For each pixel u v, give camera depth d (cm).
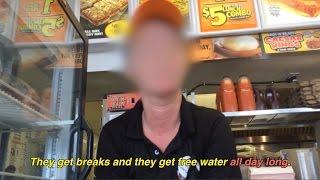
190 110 107
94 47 185
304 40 185
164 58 94
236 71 201
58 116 146
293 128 223
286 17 187
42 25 149
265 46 184
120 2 196
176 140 101
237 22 187
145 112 102
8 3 131
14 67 135
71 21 152
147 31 97
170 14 99
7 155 140
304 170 149
